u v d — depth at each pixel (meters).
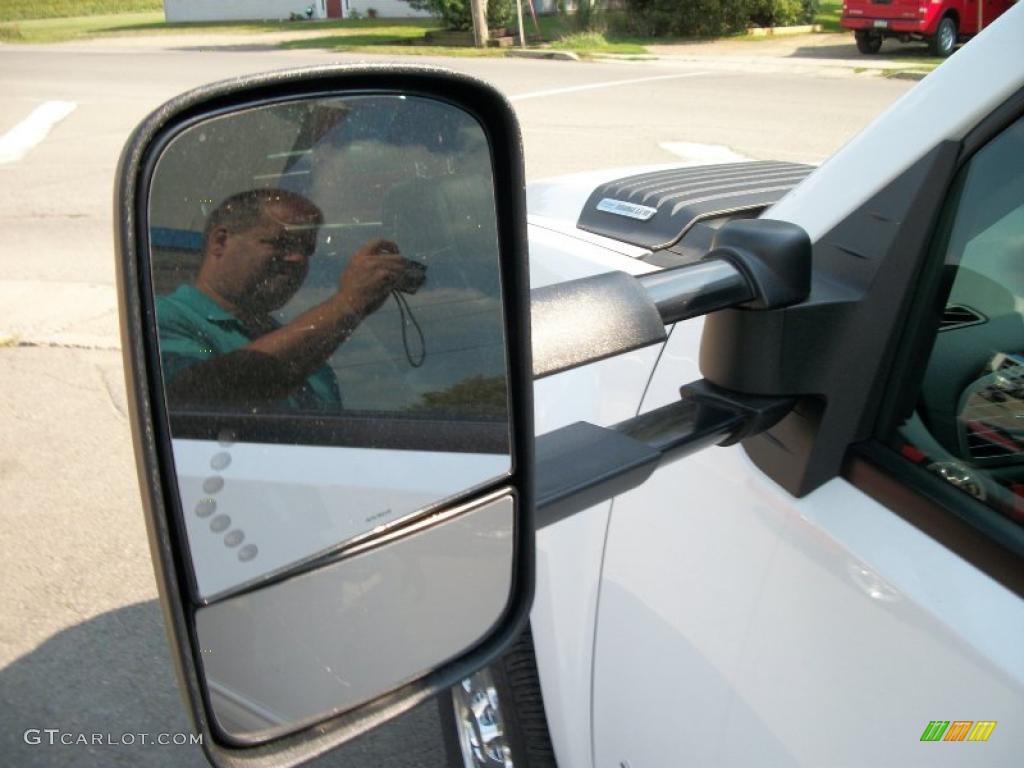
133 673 3.09
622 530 1.70
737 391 1.37
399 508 1.19
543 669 1.99
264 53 23.00
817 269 1.41
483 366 1.17
